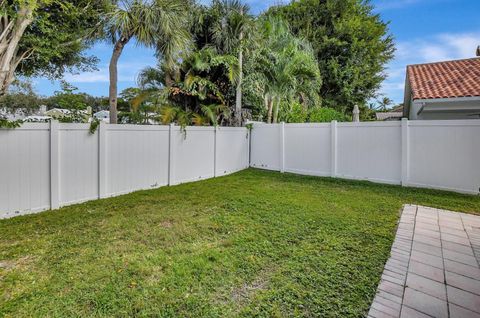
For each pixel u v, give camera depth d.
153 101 8.73
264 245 3.39
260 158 9.80
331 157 8.14
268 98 11.11
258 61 10.33
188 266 2.87
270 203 5.29
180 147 7.25
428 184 6.62
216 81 10.19
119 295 2.37
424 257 3.13
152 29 6.66
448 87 7.50
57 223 4.13
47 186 4.80
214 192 6.23
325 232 3.83
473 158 6.04
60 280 2.60
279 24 11.50
